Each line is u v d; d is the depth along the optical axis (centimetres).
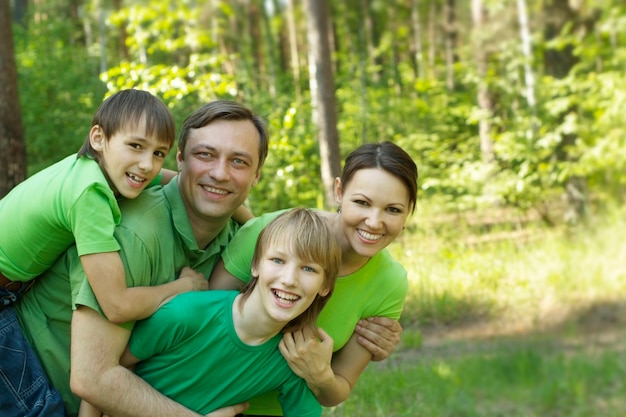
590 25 1062
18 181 753
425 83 1400
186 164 227
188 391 227
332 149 909
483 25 1272
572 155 935
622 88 922
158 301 217
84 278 213
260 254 219
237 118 227
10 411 217
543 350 546
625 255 737
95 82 1023
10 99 746
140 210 224
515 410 461
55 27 1338
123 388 211
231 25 2138
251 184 233
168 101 758
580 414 459
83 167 216
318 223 216
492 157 1045
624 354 526
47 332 229
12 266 220
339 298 241
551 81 1005
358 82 1380
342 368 252
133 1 1516
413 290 710
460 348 575
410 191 227
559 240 827
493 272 749
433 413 450
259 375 229
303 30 2397
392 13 2267
